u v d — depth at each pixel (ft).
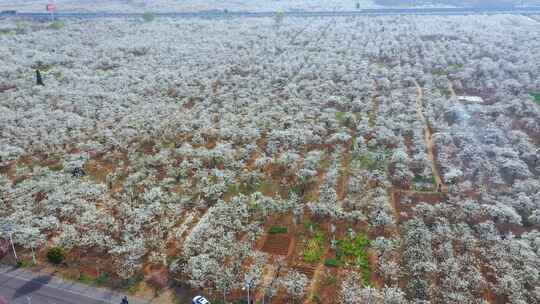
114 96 334.24
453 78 382.42
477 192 212.64
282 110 307.99
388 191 218.18
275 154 252.42
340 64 421.59
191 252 170.50
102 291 156.46
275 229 189.47
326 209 192.75
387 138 262.26
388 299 145.59
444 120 295.69
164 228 188.96
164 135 274.36
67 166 235.40
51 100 329.11
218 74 395.75
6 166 243.81
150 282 160.86
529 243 172.86
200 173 229.04
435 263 162.71
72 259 173.06
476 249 173.37
